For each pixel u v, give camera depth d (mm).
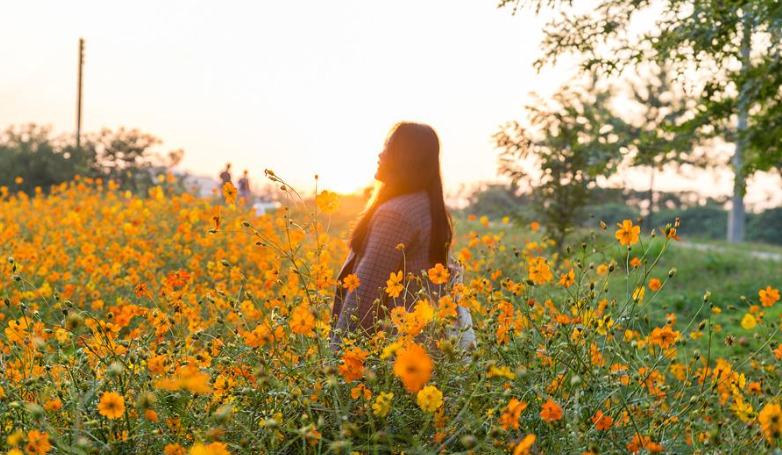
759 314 3348
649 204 38562
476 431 2074
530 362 2543
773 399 2482
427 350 2500
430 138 3000
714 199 43312
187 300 3629
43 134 38688
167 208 10344
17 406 2119
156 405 2225
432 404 1987
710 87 6910
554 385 2447
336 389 2104
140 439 2168
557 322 2756
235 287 4953
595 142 8266
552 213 9844
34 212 10719
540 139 9602
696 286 11289
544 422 2271
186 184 19156
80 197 13641
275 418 2074
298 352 2449
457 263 3207
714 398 2750
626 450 2219
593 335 2656
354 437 2188
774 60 6570
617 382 2541
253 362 2428
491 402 2260
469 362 2436
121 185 26938
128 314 2855
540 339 2699
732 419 2744
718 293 9969
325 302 2846
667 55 6203
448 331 2742
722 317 7059
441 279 2748
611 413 2418
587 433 2154
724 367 2773
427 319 2412
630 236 2760
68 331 2529
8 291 4766
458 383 2312
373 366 2334
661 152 7898
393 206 2930
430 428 2264
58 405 2223
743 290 10547
